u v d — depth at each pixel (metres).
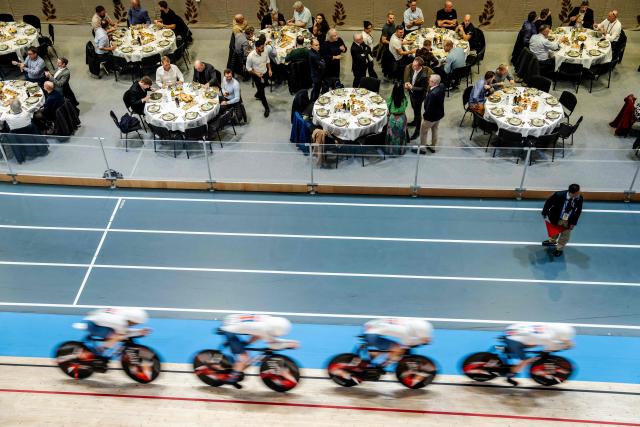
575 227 10.98
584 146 12.62
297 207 11.59
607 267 10.25
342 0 16.31
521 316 9.49
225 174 11.84
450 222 11.17
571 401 7.09
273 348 6.76
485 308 9.62
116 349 7.14
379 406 7.01
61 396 7.16
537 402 7.06
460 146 12.79
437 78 11.46
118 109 14.04
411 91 12.43
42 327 9.40
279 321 6.59
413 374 7.00
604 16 16.12
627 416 6.94
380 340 6.62
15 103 12.26
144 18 15.45
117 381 7.36
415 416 6.89
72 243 10.89
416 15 15.07
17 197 11.91
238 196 11.89
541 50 13.88
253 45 14.60
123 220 11.37
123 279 10.21
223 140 13.05
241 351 6.70
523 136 11.85
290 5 16.45
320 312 9.58
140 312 6.79
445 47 13.60
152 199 11.84
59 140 11.80
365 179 11.70
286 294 9.89
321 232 11.02
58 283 10.16
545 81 12.83
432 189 11.66
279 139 13.10
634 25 16.17
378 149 11.34
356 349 7.06
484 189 11.55
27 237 11.02
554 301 9.72
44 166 12.01
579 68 13.94
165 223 11.28
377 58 14.95
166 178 11.94
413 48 14.16
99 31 14.45
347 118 12.10
